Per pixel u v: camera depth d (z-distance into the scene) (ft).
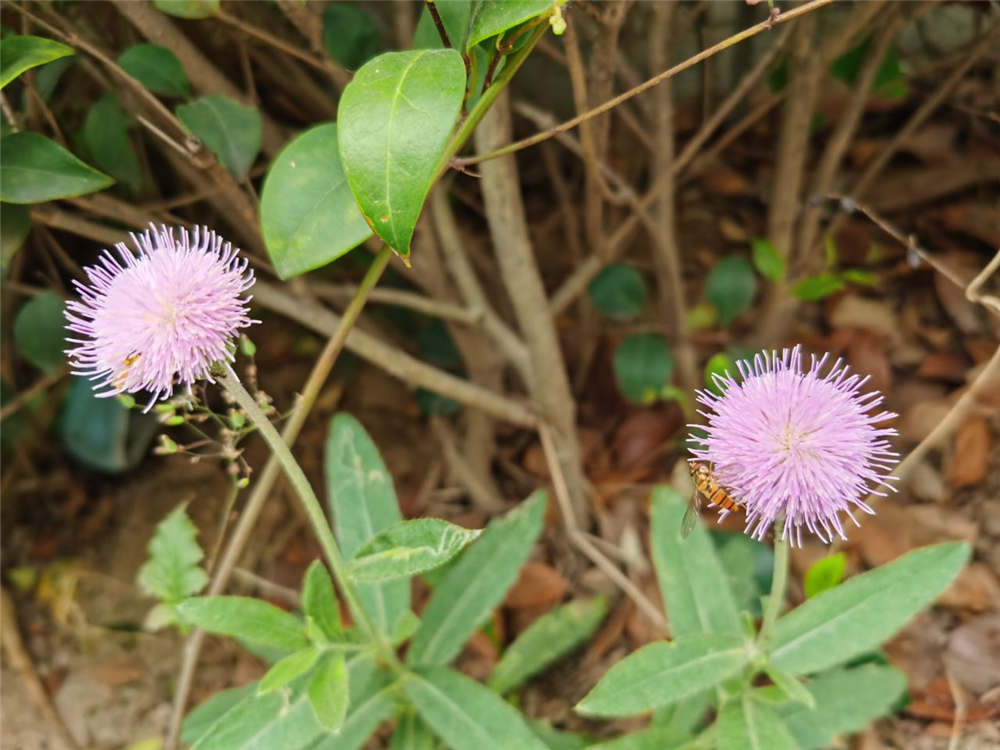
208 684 0.61
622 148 0.72
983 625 0.53
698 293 0.74
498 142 0.52
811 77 0.58
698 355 0.72
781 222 0.64
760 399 0.35
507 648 0.60
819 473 0.34
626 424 0.69
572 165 0.78
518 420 0.62
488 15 0.36
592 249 0.65
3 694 0.62
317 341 0.76
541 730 0.52
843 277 0.65
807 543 0.58
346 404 0.74
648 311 0.74
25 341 0.58
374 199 0.33
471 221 0.77
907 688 0.51
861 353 0.67
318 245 0.40
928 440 0.47
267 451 0.71
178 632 0.64
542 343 0.59
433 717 0.46
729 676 0.41
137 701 0.61
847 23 0.56
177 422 0.42
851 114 0.62
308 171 0.40
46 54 0.44
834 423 0.34
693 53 0.72
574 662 0.59
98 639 0.64
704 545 0.47
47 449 0.71
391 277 0.72
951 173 0.71
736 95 0.58
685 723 0.48
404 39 0.58
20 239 0.49
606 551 0.63
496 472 0.70
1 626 0.62
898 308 0.69
